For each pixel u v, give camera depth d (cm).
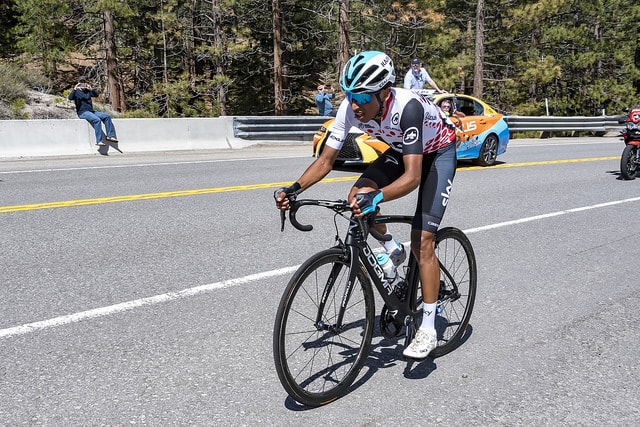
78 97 1259
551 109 3594
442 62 3045
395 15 2866
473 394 318
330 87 1664
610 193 932
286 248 569
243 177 980
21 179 927
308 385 313
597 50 3472
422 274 331
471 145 1173
